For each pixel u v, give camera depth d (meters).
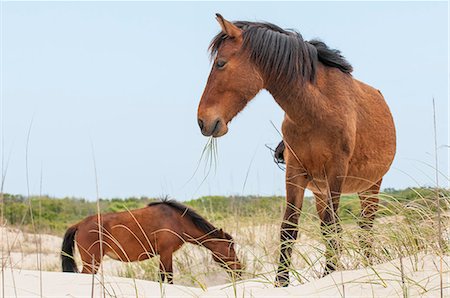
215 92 5.60
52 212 18.30
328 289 4.28
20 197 18.28
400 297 3.87
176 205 10.27
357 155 6.39
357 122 6.27
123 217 10.12
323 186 6.09
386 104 7.18
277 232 7.66
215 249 9.90
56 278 5.20
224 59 5.63
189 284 8.70
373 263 5.07
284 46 5.70
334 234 5.11
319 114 5.76
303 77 5.71
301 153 5.96
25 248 11.53
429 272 4.24
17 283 4.95
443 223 4.98
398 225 5.20
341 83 6.07
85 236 9.92
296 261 6.48
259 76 5.69
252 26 5.80
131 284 5.11
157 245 10.09
